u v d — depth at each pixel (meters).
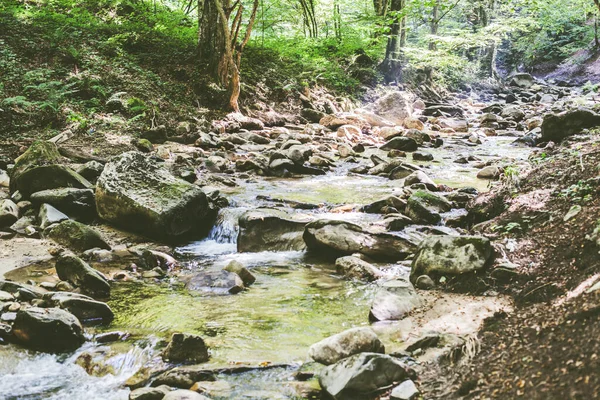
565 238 5.57
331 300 5.72
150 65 16.77
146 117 14.23
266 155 12.65
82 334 4.84
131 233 7.98
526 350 3.66
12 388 4.13
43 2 18.20
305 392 3.90
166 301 5.77
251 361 4.39
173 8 23.09
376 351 4.33
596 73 34.09
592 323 3.55
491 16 31.52
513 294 5.11
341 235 7.00
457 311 4.96
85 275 5.89
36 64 14.66
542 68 39.69
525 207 6.95
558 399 2.98
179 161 11.55
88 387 4.15
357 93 21.92
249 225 7.52
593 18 35.47
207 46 17.20
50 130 12.36
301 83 19.42
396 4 23.33
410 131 15.59
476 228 7.06
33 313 4.75
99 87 14.30
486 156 13.45
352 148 14.46
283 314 5.38
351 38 23.61
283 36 22.66
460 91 28.52
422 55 24.53
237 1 16.19
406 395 3.63
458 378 3.74
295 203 8.97
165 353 4.46
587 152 8.18
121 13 19.61
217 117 15.71
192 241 8.03
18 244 7.25
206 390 3.95
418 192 8.48
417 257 5.96
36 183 8.70
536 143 14.53
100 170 9.95
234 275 6.18
